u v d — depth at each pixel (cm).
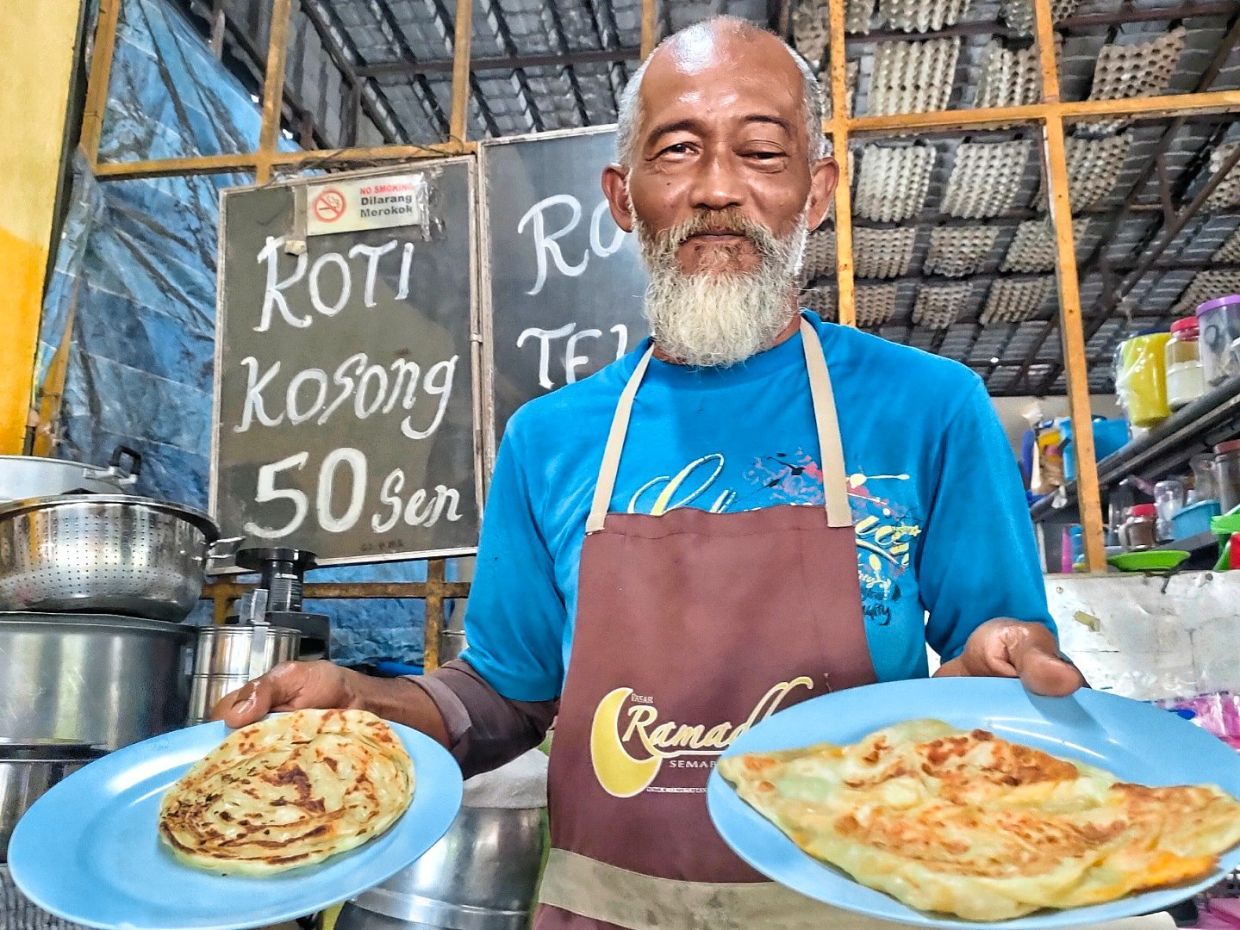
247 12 341
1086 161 491
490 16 372
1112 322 744
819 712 95
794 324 127
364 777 96
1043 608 105
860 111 430
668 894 98
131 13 278
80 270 250
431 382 230
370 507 226
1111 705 93
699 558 107
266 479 231
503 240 236
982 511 107
